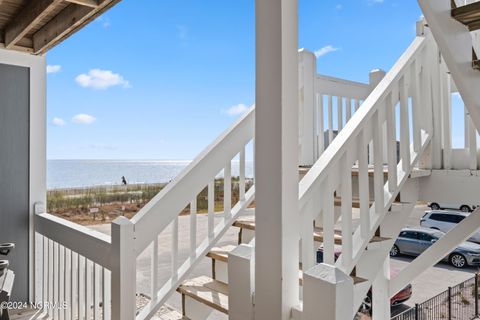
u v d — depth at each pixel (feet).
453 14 4.83
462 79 5.13
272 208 4.25
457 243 7.86
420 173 7.30
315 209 5.50
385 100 6.48
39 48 9.84
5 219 10.08
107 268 6.49
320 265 3.99
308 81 9.18
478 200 6.97
